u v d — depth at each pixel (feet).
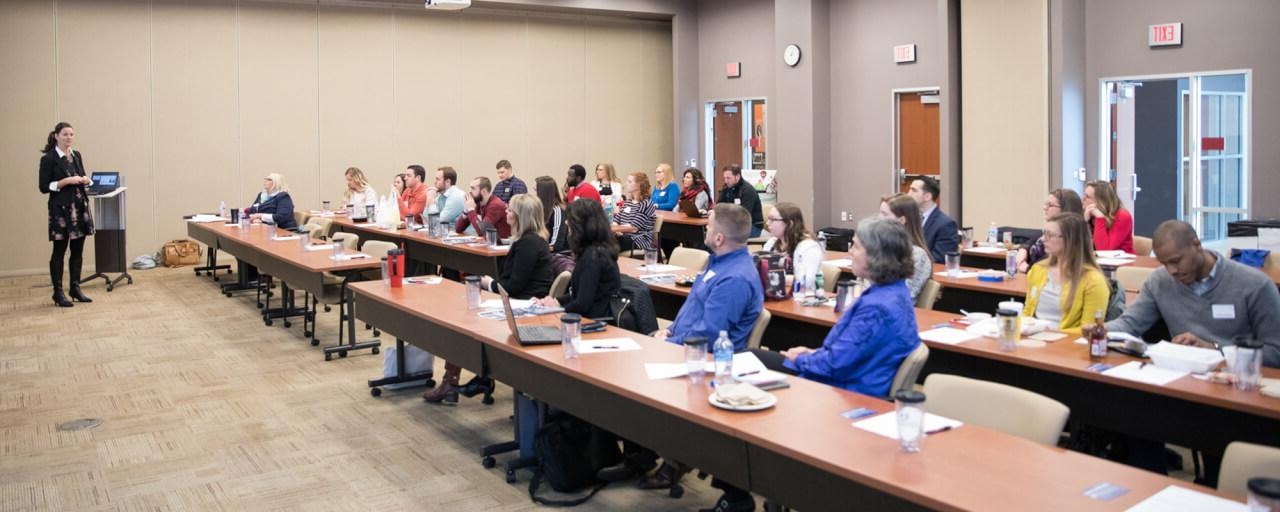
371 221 33.68
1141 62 31.91
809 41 41.68
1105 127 33.30
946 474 7.52
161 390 19.74
